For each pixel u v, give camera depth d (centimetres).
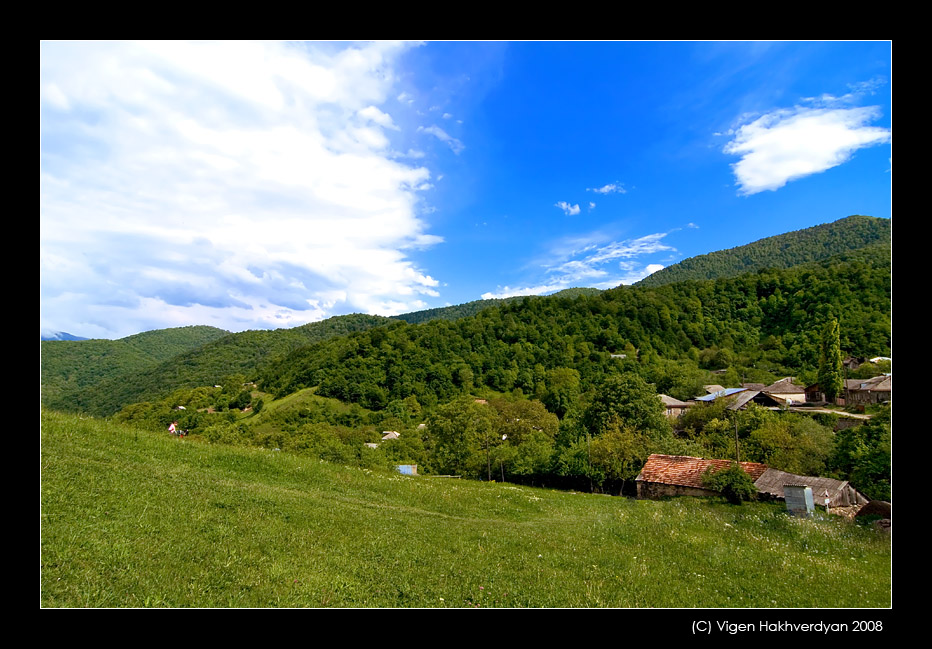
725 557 1098
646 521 1548
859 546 1230
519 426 7581
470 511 1791
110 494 1041
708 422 5847
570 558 1081
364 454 5297
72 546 758
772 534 1395
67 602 609
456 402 6975
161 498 1105
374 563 938
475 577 905
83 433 1505
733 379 8900
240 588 732
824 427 4122
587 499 2883
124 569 730
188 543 881
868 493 2756
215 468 1602
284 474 1750
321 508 1337
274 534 1032
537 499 2223
